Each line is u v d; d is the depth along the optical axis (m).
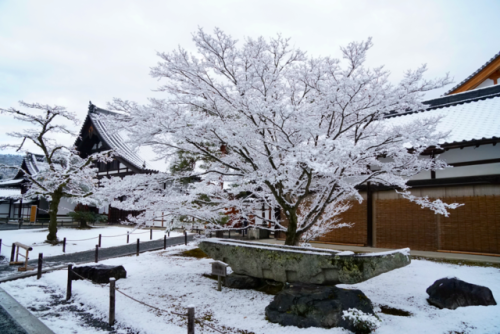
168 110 6.36
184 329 5.13
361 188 14.37
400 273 8.88
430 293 6.38
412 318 5.46
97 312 6.09
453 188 11.88
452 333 4.81
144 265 10.34
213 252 8.23
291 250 6.70
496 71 16.64
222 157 8.20
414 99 6.50
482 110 13.48
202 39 6.59
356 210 14.60
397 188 13.21
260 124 6.43
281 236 16.91
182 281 8.16
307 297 5.35
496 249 10.66
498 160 10.91
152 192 7.97
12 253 10.98
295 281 6.52
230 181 8.13
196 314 5.81
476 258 10.30
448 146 11.25
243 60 6.72
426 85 6.11
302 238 9.87
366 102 6.30
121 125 6.99
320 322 5.00
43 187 15.66
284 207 7.91
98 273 8.10
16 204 34.19
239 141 6.60
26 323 5.45
